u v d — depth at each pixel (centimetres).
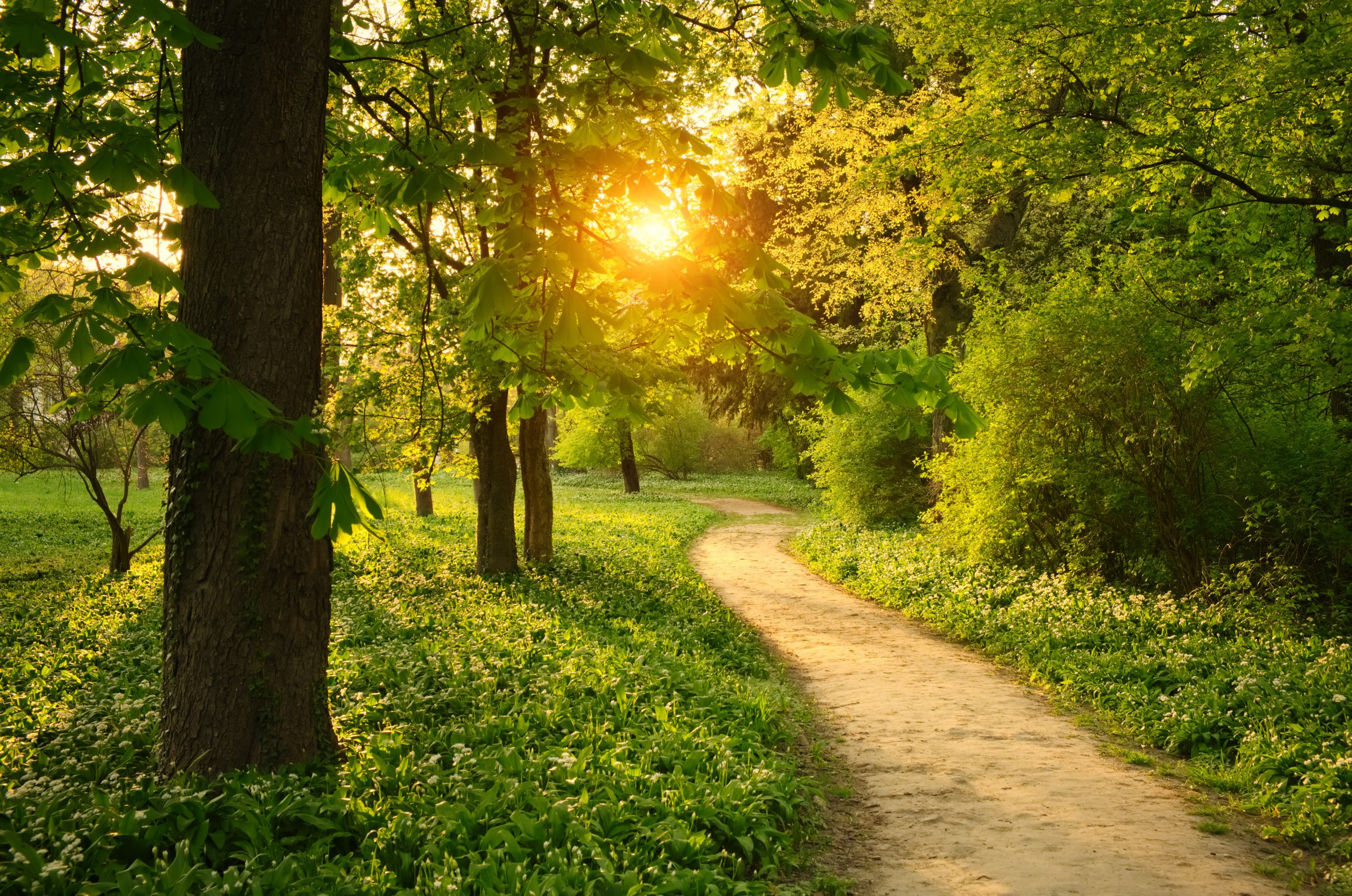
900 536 2323
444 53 570
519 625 1128
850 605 1652
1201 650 955
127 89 599
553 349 401
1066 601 1239
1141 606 1177
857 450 2714
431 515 3077
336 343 1436
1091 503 1386
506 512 1675
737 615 1543
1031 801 623
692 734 688
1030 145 1157
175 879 377
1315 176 1059
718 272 361
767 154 2327
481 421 1623
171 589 512
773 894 473
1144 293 1326
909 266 2045
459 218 606
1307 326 1013
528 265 296
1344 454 1146
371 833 447
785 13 429
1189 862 511
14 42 243
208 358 286
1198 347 1118
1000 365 1427
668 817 505
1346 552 1116
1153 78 1084
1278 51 968
